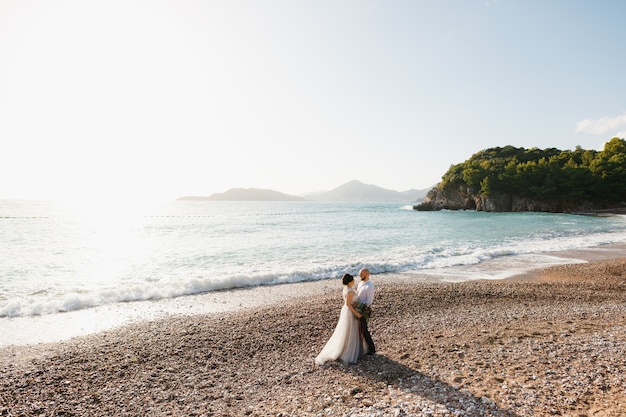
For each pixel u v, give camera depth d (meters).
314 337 10.02
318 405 6.13
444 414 5.52
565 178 107.94
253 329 10.68
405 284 17.47
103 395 6.79
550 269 21.45
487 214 96.38
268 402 6.38
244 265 22.75
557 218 71.69
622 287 16.30
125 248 31.00
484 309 12.62
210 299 15.17
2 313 12.94
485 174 121.38
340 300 14.22
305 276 19.66
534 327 10.14
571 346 8.19
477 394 6.13
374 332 10.23
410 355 8.34
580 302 13.67
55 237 40.75
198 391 6.91
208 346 9.38
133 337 10.23
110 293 15.35
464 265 23.06
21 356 8.97
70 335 10.74
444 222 63.50
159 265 22.92
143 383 7.29
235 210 145.25
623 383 6.18
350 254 26.98
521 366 7.22
